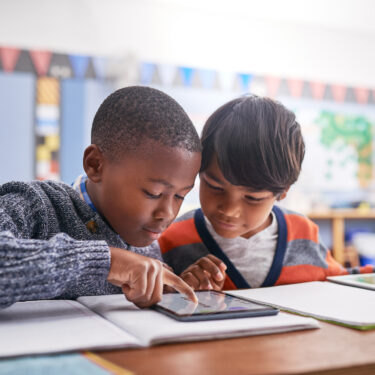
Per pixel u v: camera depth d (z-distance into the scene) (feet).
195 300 1.78
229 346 1.28
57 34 10.55
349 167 12.57
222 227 2.59
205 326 1.39
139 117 2.01
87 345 1.20
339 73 12.72
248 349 1.25
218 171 2.45
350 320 1.55
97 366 1.08
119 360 1.15
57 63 10.43
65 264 1.57
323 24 12.36
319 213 10.86
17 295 1.48
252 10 11.53
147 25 11.18
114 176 2.09
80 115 10.53
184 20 11.46
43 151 10.25
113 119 2.08
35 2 10.38
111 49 10.91
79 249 1.63
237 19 11.87
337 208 12.41
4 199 2.06
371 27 12.56
